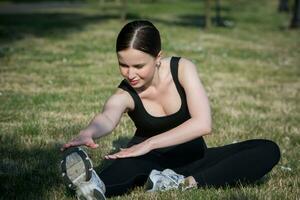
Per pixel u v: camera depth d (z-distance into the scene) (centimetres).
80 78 1245
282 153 686
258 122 877
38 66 1406
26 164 595
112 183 470
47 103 955
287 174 586
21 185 523
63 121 825
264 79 1370
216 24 3039
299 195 504
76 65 1445
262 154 489
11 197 488
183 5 4631
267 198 485
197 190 482
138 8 4119
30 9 3844
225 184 491
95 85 1159
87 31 2397
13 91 1066
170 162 504
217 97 1091
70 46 1862
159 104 486
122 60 440
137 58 435
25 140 708
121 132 758
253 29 2908
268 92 1185
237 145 502
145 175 488
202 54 1792
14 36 2131
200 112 467
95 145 419
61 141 711
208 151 513
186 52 1816
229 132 793
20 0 5022
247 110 975
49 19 2991
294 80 1377
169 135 457
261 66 1606
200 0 5422
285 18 3719
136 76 443
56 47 1828
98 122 450
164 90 480
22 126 779
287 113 970
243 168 488
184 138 457
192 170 503
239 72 1465
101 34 2295
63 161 419
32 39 2052
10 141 700
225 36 2459
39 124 791
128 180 477
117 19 3081
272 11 4359
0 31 2267
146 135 496
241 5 4941
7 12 3491
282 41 2391
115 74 1316
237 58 1755
